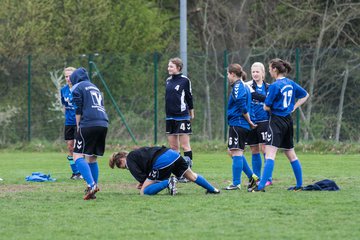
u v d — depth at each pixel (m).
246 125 32.34
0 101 66.94
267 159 31.23
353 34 84.88
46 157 56.47
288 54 64.62
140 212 25.86
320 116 61.59
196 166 46.56
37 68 66.50
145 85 64.94
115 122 64.88
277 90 30.70
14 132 66.50
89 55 64.75
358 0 86.81
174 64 37.88
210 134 64.06
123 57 65.31
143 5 88.50
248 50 65.12
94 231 22.59
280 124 31.09
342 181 36.22
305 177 38.59
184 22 57.72
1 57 67.38
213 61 64.88
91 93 30.05
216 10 87.06
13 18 75.94
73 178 38.44
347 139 61.19
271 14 89.88
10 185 35.38
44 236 21.98
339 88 61.78
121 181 37.06
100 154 30.41
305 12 84.25
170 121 38.38
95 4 81.00
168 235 21.84
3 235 22.19
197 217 24.73
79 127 29.78
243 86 31.95
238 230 22.48
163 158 29.88
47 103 66.31
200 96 64.94
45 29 77.44
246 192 31.14
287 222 23.73
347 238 21.31
